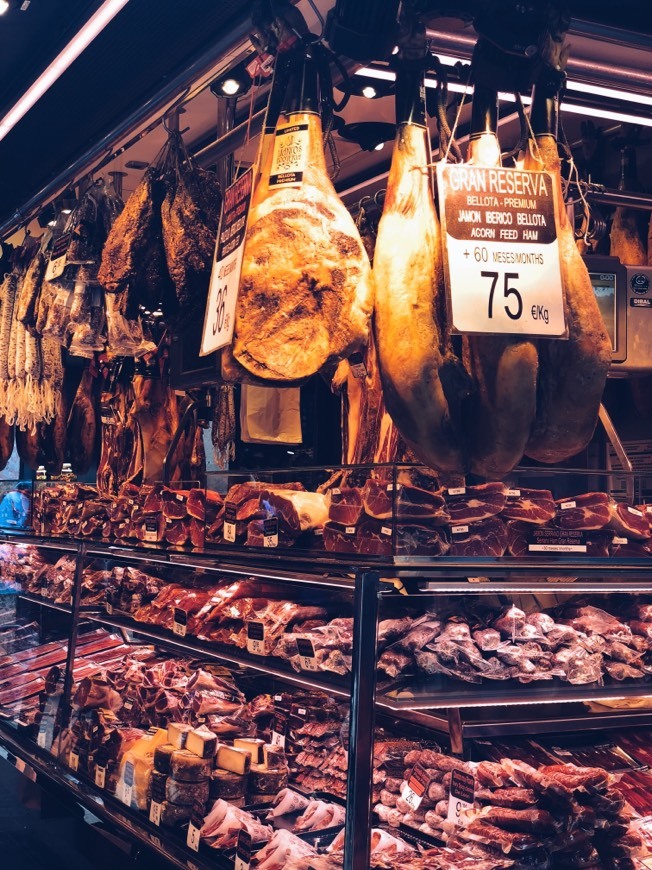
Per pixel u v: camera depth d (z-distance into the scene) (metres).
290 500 2.69
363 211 3.13
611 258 3.10
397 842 2.50
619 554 2.50
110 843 3.29
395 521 2.24
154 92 3.42
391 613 2.32
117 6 2.92
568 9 2.19
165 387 4.84
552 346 2.13
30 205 4.66
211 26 2.97
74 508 4.46
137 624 3.52
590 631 2.53
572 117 4.39
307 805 2.76
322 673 2.47
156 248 3.17
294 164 2.24
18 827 4.16
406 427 2.12
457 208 2.03
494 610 2.48
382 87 3.19
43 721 4.05
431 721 2.73
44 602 4.36
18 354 4.93
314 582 2.51
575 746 2.89
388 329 2.11
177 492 3.47
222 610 2.98
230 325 2.19
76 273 3.85
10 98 3.78
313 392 5.48
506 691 2.35
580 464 4.55
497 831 2.39
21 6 3.22
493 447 2.11
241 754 2.87
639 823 2.56
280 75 2.33
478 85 2.22
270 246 2.20
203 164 3.59
